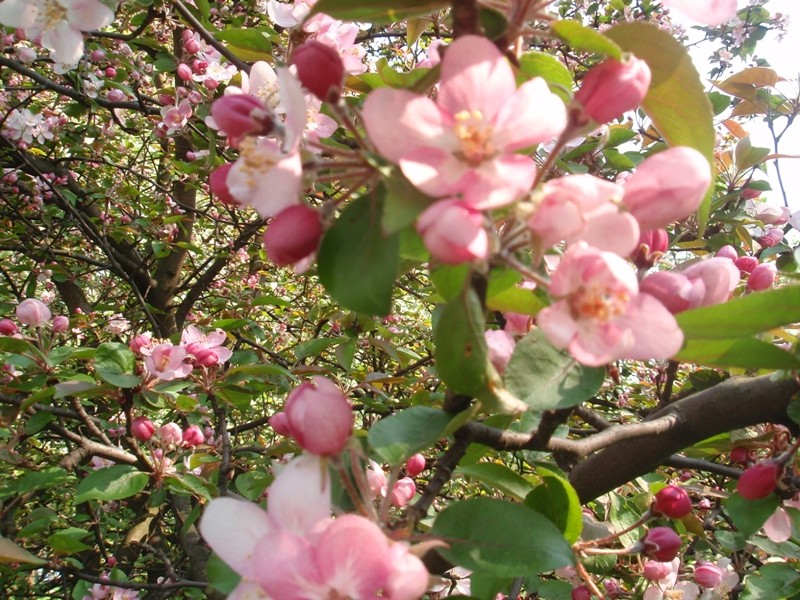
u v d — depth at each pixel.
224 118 0.17
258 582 0.15
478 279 0.17
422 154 0.14
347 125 0.16
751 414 0.23
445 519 0.18
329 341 0.51
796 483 0.24
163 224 0.91
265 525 0.17
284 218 0.15
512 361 0.18
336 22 0.35
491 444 0.20
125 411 0.39
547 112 0.15
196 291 0.94
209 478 0.47
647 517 0.24
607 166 0.47
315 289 1.03
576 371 0.18
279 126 0.17
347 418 0.16
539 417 0.25
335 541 0.14
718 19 0.17
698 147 0.18
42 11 0.33
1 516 0.40
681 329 0.16
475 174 0.14
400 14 0.17
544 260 0.18
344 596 0.15
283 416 0.33
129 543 0.70
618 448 0.25
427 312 1.02
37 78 0.65
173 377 0.39
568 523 0.21
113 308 0.94
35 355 0.40
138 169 1.07
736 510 0.25
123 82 0.82
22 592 0.73
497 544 0.17
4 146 0.81
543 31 0.16
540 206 0.14
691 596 0.33
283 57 0.44
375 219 0.15
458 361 0.16
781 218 0.49
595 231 0.15
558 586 0.35
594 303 0.14
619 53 0.15
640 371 0.63
